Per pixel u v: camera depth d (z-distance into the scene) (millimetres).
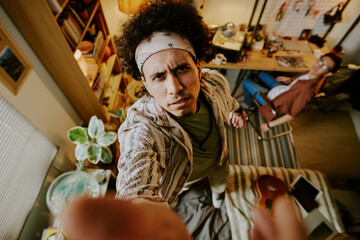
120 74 2535
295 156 2432
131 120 848
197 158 1149
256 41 2418
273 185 1725
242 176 1925
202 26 798
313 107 2879
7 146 1203
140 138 771
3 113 1152
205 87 950
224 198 1819
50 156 1592
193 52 741
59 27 1245
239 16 2410
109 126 1894
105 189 1564
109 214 146
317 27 2518
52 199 1346
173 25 690
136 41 727
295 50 2457
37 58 1383
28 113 1325
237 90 3113
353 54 2803
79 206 146
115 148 1902
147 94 887
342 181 2301
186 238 159
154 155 754
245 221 1659
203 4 2240
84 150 1562
